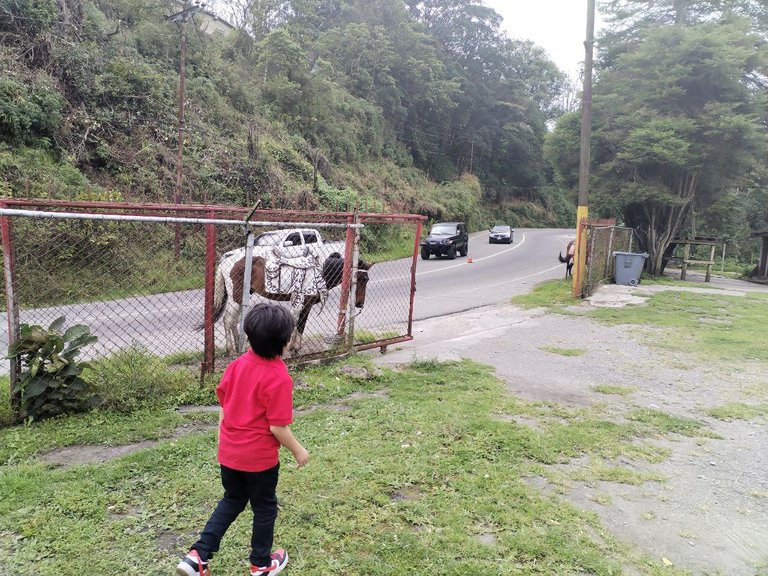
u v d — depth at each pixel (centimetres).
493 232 3650
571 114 2214
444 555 310
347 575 291
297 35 4125
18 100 1488
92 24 2108
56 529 318
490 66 6481
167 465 406
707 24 1984
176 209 559
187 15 1755
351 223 730
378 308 1242
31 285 668
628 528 356
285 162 2659
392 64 4919
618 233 1847
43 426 470
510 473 418
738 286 1980
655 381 708
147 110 2006
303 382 622
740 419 579
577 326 1058
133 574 284
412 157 5062
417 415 528
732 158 1881
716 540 348
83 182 1494
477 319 1134
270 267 677
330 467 411
